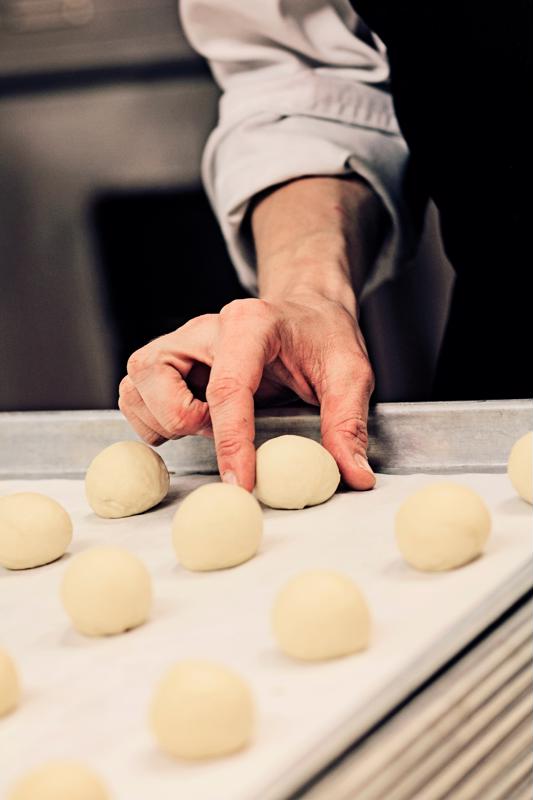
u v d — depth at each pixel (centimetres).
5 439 103
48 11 210
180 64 214
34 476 102
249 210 131
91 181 228
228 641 64
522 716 53
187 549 75
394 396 180
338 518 82
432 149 122
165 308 233
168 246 229
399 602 65
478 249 127
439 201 126
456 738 50
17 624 71
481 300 131
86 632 67
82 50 213
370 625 60
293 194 127
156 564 78
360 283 124
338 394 91
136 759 52
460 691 51
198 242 228
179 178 224
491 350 132
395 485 88
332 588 60
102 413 103
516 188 121
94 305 236
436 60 117
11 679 58
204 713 51
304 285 109
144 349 97
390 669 57
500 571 67
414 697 50
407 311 174
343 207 125
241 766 50
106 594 66
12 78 219
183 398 94
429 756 48
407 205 133
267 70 133
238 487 79
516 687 54
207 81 215
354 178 130
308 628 59
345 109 131
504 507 78
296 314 96
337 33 131
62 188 229
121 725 56
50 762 49
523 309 129
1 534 80
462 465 90
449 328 135
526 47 113
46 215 232
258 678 58
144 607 67
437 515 68
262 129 131
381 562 72
